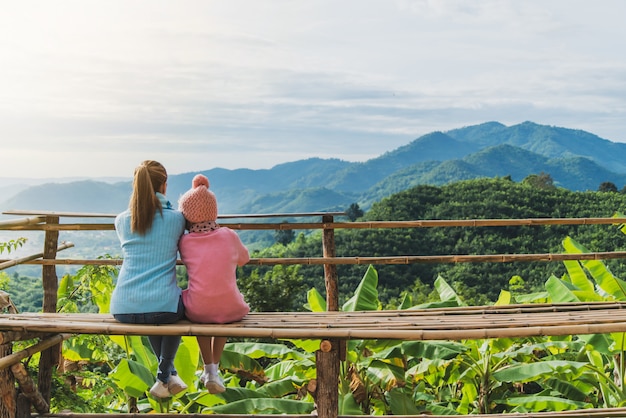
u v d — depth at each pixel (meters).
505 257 4.99
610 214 61.47
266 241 103.94
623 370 6.18
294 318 4.17
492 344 6.67
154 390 4.07
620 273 39.03
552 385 6.81
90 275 6.79
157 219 3.91
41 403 4.23
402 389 6.34
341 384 6.07
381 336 3.63
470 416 4.18
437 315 4.45
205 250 3.89
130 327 3.69
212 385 4.07
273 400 5.23
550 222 5.06
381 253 50.62
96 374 6.60
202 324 3.85
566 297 6.70
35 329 3.74
